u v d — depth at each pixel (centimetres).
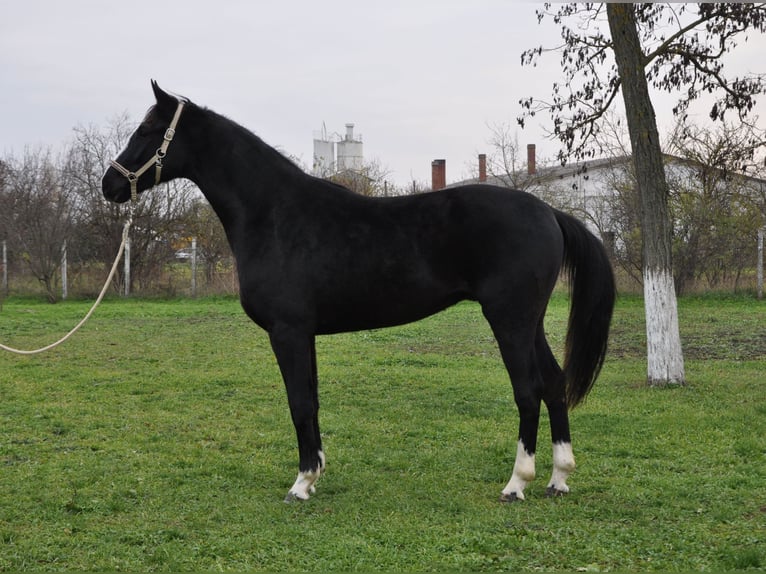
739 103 881
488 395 790
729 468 514
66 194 2162
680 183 1823
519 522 421
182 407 749
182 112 505
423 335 1305
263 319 481
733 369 924
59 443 610
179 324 1500
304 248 471
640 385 834
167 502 466
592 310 482
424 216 462
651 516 427
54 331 1371
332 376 908
